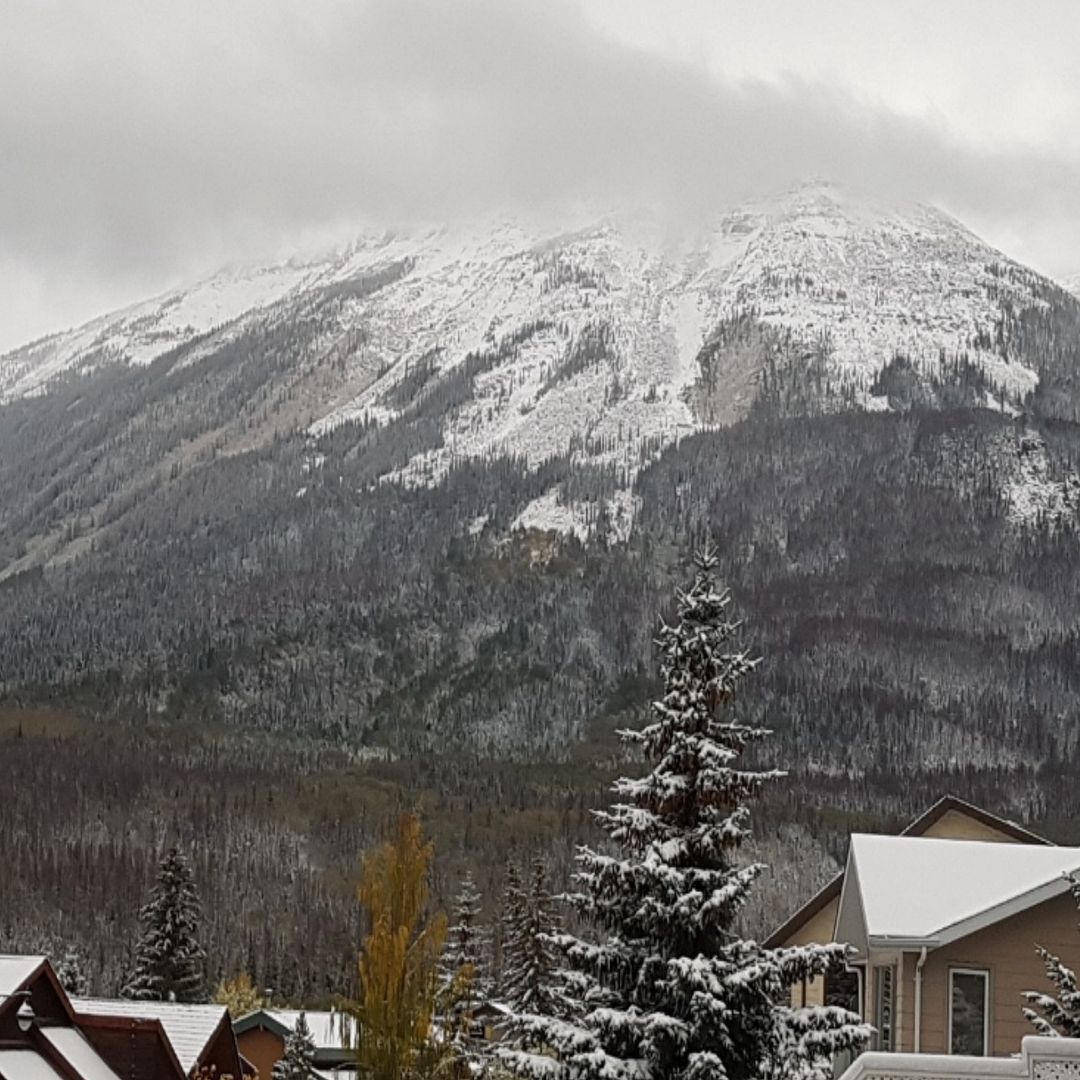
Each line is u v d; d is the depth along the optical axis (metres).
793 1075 26.78
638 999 27.25
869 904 39.44
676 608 29.28
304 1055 80.94
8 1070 44.28
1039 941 38.34
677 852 27.47
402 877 42.06
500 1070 36.09
